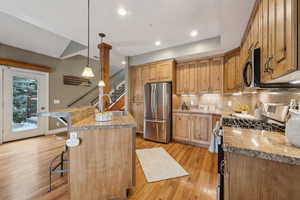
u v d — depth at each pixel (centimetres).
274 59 91
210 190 168
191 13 211
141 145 331
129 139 154
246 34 200
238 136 101
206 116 309
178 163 236
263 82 119
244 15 174
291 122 82
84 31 268
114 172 149
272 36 95
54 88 442
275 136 101
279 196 73
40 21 234
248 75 153
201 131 316
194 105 379
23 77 374
